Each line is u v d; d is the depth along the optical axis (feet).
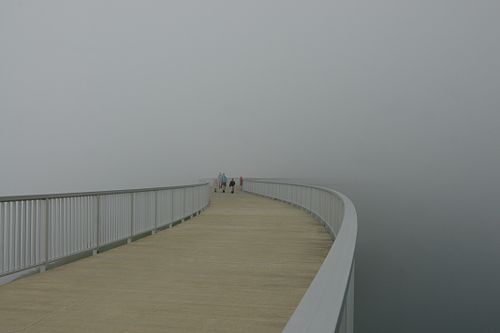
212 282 22.62
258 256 30.27
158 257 30.01
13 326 15.61
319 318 4.73
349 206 20.71
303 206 69.56
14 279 23.13
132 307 18.04
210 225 49.75
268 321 16.33
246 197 115.14
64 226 27.37
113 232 34.09
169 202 48.37
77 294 20.16
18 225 23.12
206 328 15.52
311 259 29.17
